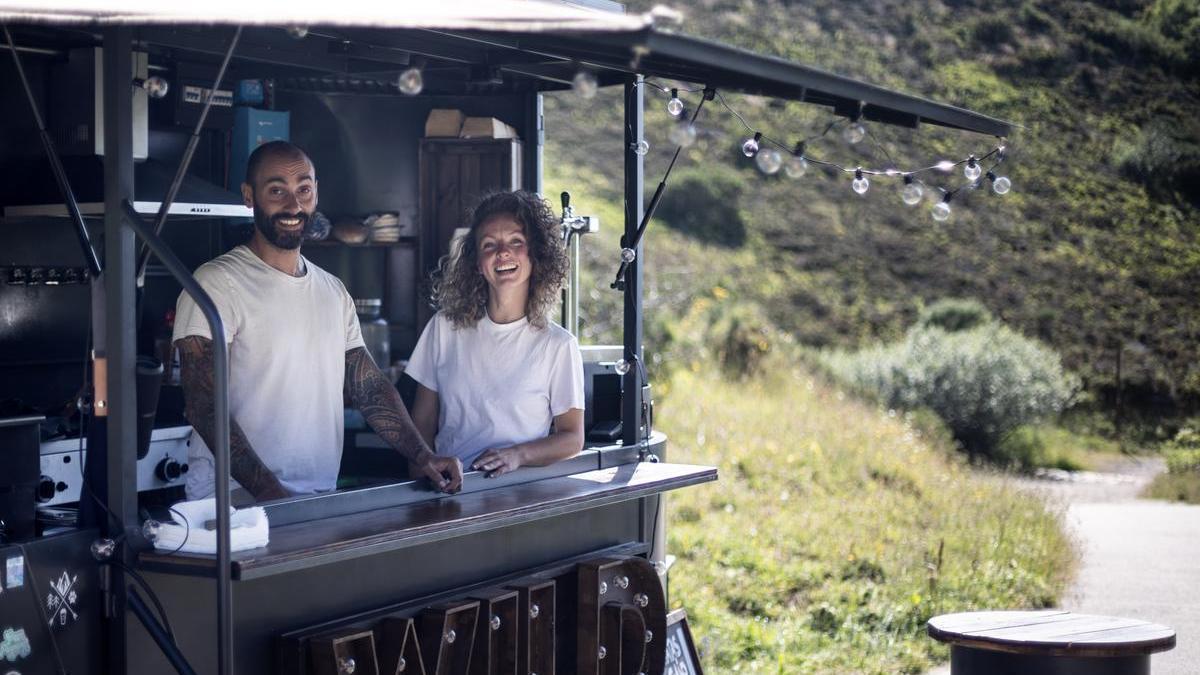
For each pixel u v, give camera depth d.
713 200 27.12
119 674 3.18
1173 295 25.83
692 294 22.58
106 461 3.23
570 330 5.56
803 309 24.31
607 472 4.80
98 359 3.25
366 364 4.26
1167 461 17.39
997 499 11.56
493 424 4.50
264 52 4.74
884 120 4.21
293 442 3.98
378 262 6.00
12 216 4.81
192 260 5.58
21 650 2.99
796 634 7.50
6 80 4.80
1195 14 35.31
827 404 15.51
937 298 25.31
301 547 3.18
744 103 31.33
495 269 4.43
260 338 3.91
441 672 3.77
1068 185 29.50
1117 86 33.34
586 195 26.14
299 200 3.97
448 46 4.70
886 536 9.77
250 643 3.38
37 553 3.03
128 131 3.16
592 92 3.09
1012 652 4.25
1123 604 8.45
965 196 28.73
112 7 2.85
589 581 4.39
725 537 9.57
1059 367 18.83
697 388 15.28
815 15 35.47
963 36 34.94
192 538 3.13
